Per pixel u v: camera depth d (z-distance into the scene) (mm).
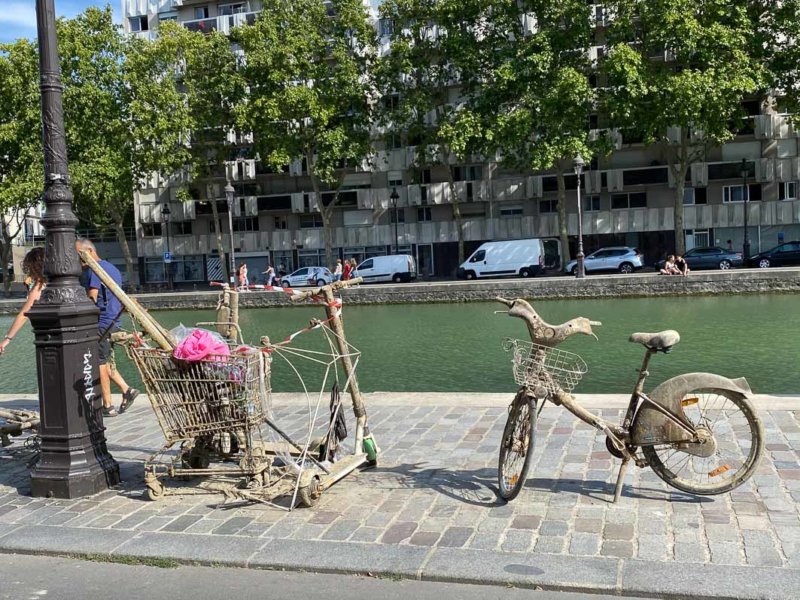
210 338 5102
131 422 8195
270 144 45844
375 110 46688
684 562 3828
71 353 5570
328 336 5828
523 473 4746
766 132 44906
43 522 4965
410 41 45188
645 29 39406
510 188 49438
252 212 54531
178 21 57875
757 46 38656
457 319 23062
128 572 4145
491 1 42125
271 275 44812
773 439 5977
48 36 5555
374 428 7246
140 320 5223
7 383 14047
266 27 43594
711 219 46312
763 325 17828
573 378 4844
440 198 50469
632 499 4848
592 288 28250
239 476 5609
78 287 5660
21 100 41656
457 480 5441
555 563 3883
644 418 4770
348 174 53344
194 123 45250
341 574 3977
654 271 43469
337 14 46156
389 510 4848
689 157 41812
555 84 38750
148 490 5402
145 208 57312
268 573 4043
